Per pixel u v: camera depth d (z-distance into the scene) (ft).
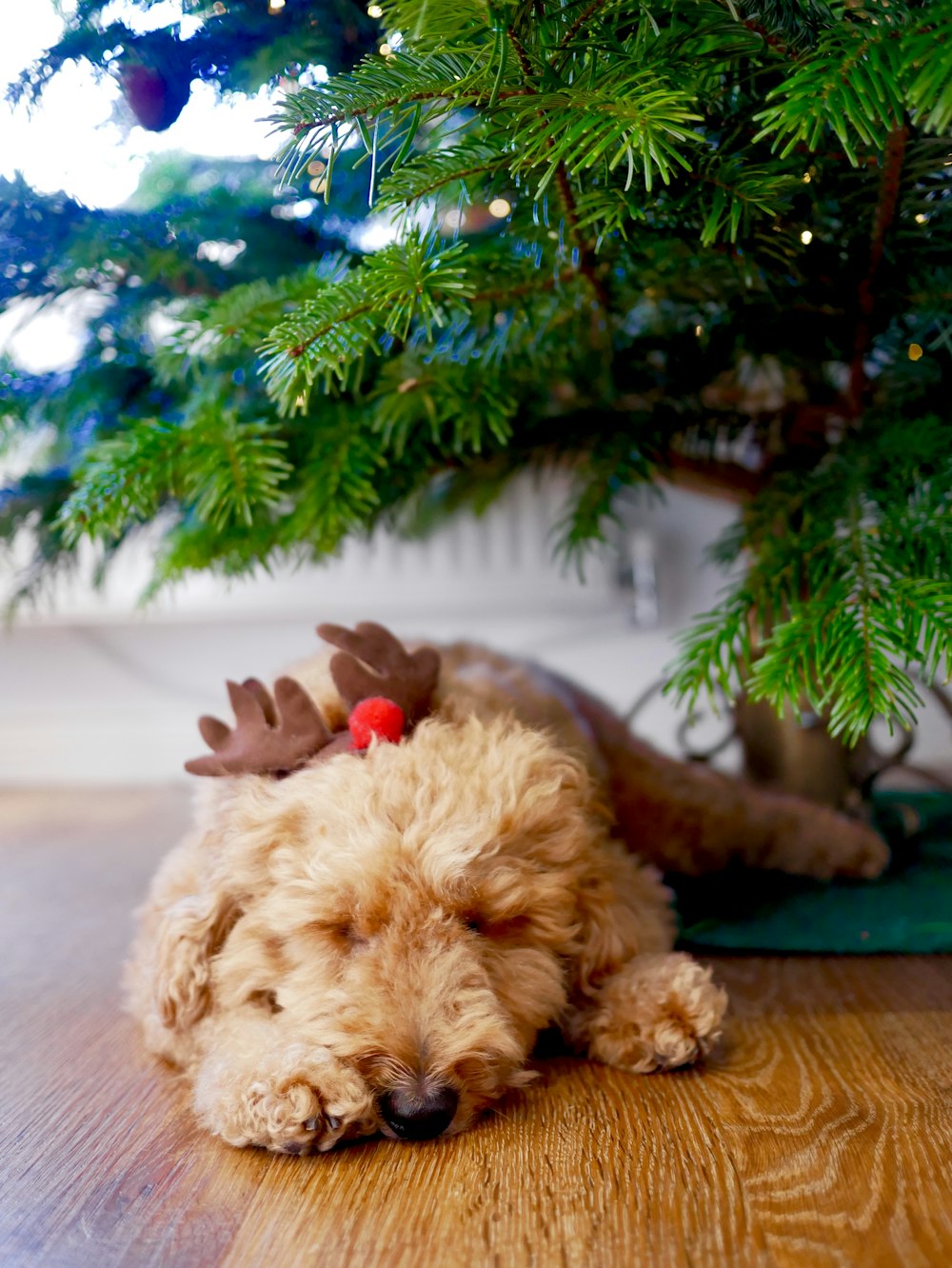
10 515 1.90
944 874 2.08
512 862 1.33
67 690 3.99
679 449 1.95
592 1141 1.16
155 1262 0.98
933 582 1.14
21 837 2.94
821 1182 1.05
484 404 1.58
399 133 1.22
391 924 1.25
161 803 3.42
